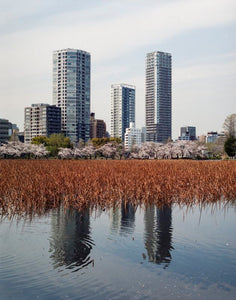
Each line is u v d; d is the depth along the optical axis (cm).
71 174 2405
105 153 11994
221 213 1573
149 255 961
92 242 1095
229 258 945
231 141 9919
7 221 1371
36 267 872
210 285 768
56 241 1100
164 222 1388
